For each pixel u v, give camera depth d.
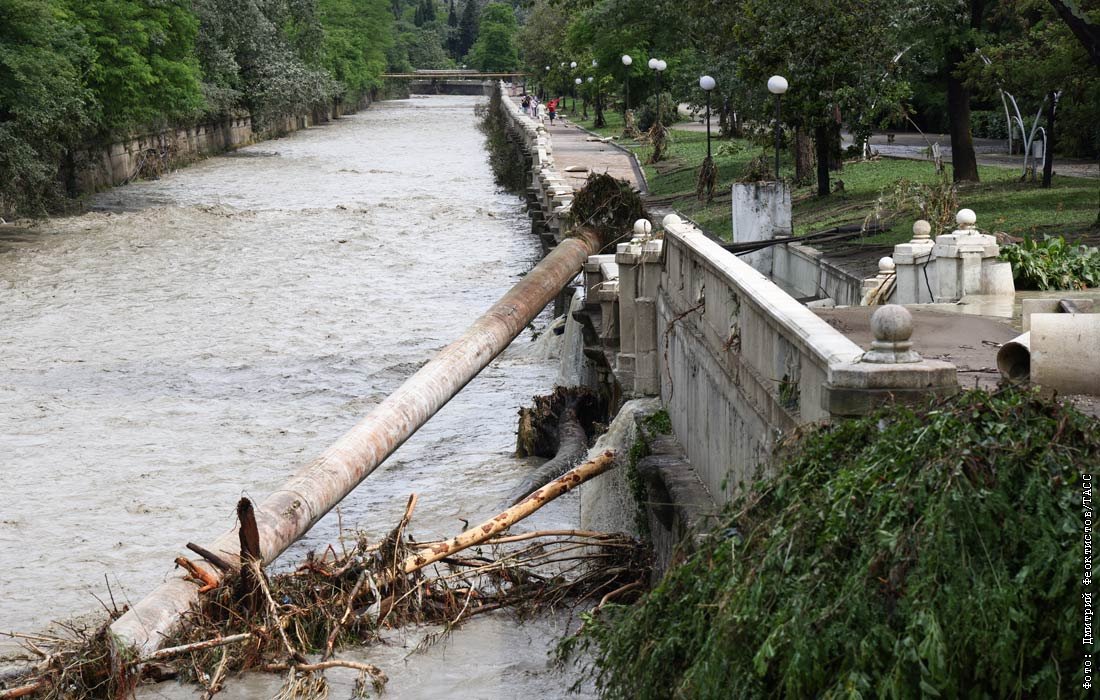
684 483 9.74
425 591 10.43
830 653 4.73
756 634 4.95
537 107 88.38
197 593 9.79
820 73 29.14
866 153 39.38
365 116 123.00
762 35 30.47
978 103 56.91
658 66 46.16
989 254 12.84
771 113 31.16
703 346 9.81
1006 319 10.95
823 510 5.00
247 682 9.11
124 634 9.13
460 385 15.37
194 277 32.00
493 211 45.59
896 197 22.64
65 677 8.99
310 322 25.94
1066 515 4.56
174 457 16.50
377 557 10.35
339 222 43.00
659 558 10.17
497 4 194.12
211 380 20.94
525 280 19.91
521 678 8.99
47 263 34.81
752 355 7.93
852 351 5.88
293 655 9.20
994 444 4.77
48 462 16.28
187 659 9.32
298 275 32.09
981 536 4.58
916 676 4.53
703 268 10.00
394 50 181.38
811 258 20.72
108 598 11.77
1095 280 13.66
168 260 35.03
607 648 6.34
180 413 18.81
